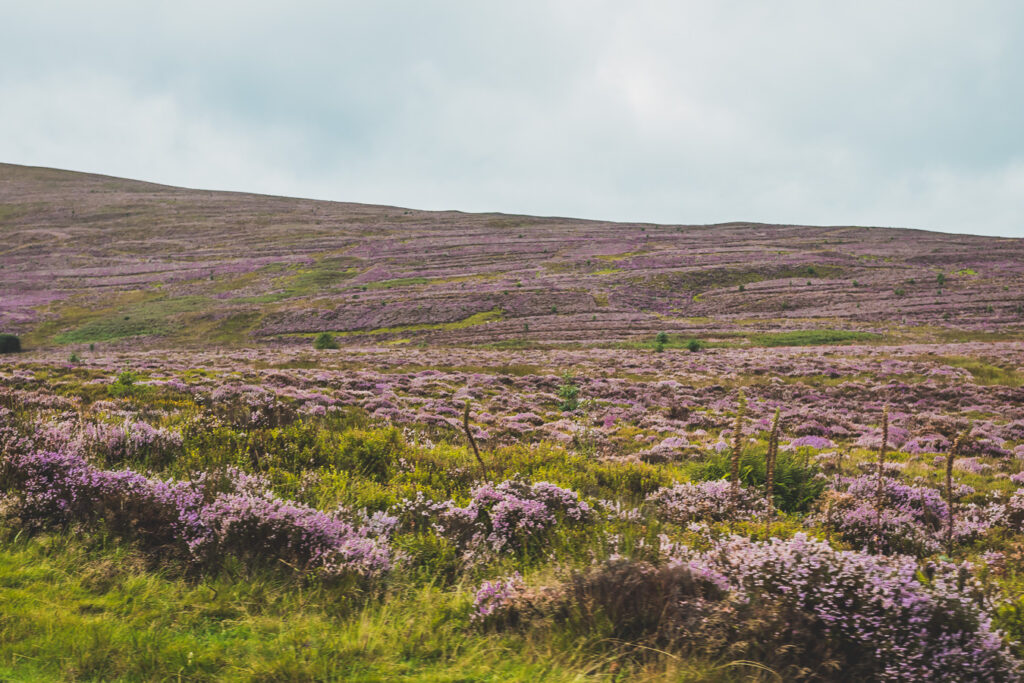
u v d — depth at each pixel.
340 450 9.20
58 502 5.16
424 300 80.44
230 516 4.95
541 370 34.19
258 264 111.75
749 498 7.91
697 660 3.41
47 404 12.20
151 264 113.31
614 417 19.95
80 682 3.04
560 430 16.58
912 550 6.34
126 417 11.18
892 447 15.44
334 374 26.22
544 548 5.58
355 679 3.20
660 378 31.39
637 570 4.14
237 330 70.25
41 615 3.52
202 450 8.42
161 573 4.43
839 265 103.06
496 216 194.38
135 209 172.00
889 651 3.44
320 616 3.93
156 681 3.11
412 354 45.00
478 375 29.27
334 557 4.54
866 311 68.31
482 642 3.71
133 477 5.66
